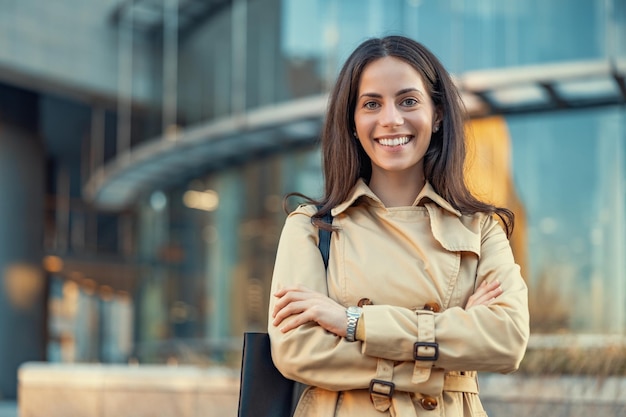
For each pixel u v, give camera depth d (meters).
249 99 19.31
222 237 22.17
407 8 16.19
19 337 23.64
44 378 10.55
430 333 2.14
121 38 22.56
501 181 15.35
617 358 7.29
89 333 25.55
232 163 21.91
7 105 23.80
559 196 15.25
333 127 2.44
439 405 2.21
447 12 15.70
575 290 14.90
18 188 23.86
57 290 26.27
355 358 2.16
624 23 14.12
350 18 17.16
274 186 20.66
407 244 2.33
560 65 14.23
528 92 15.09
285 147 20.39
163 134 21.59
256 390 2.26
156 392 9.94
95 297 25.81
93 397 10.26
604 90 14.63
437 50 15.73
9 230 23.69
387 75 2.34
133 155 22.08
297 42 18.34
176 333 23.41
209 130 19.86
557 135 15.35
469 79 14.81
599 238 14.85
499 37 15.21
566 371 7.41
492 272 2.32
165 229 24.11
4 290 23.48
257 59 19.25
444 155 2.40
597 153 15.00
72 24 22.22
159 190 24.34
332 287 2.32
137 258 25.06
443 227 2.33
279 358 2.22
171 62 21.59
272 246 20.72
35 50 21.67
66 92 22.61
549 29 14.87
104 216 26.31
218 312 22.16
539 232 15.29
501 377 7.56
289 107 18.17
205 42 20.75
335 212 2.37
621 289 14.55
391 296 2.26
